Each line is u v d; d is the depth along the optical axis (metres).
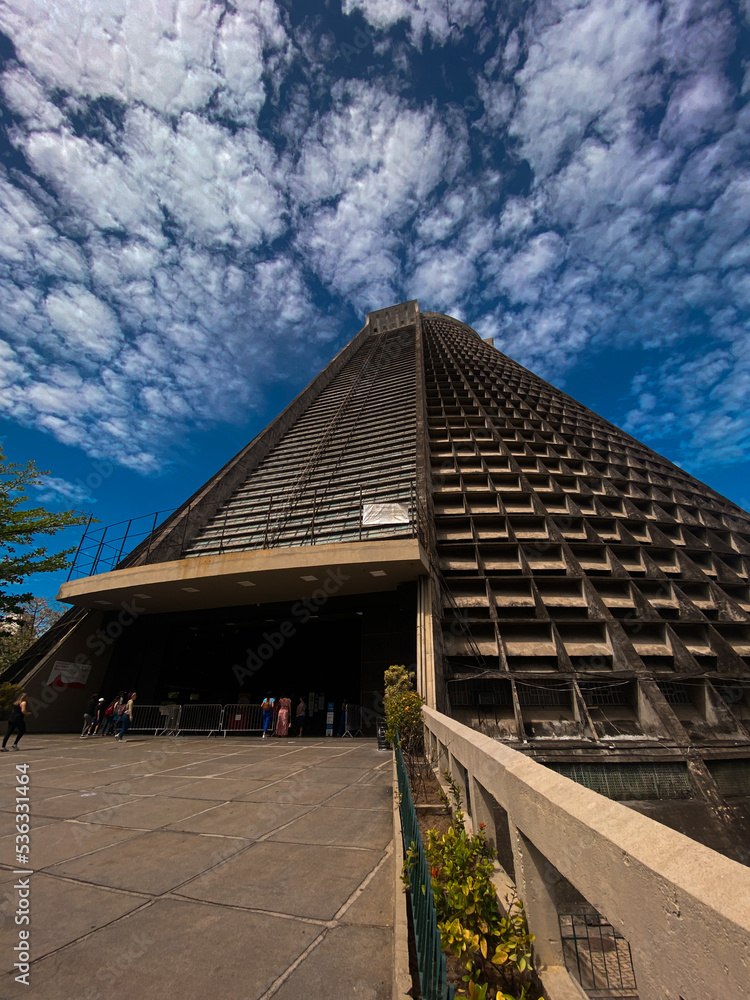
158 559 23.19
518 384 46.03
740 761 14.35
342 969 3.27
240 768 11.31
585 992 2.23
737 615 20.73
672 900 1.34
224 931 3.80
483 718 16.09
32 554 23.41
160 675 24.17
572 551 22.72
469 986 2.33
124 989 3.07
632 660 17.20
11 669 24.95
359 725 20.20
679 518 28.50
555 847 2.18
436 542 22.06
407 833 4.89
